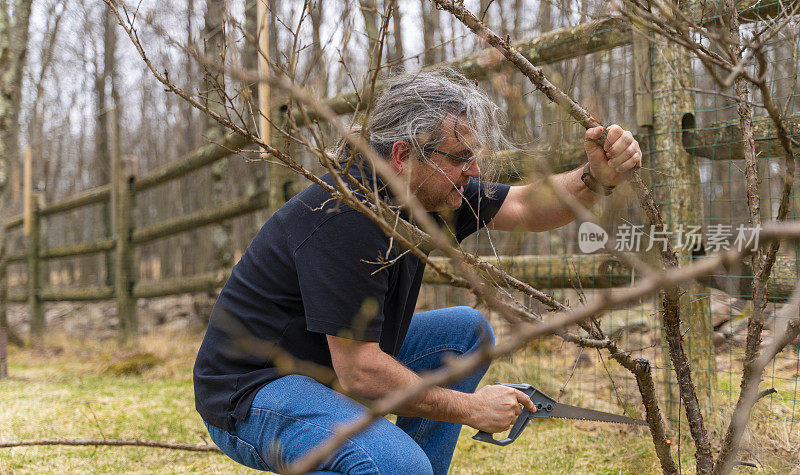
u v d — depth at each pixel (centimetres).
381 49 110
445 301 425
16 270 1465
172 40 118
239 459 183
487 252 299
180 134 1450
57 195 2202
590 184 172
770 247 134
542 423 299
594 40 209
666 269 150
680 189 266
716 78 107
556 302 139
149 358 523
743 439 180
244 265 183
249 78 72
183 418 333
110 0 124
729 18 146
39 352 673
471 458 259
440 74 174
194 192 1052
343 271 160
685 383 153
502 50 142
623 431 266
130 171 669
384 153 163
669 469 160
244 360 176
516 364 332
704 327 258
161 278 1137
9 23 609
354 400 168
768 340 209
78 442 262
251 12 324
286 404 164
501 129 162
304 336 174
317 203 168
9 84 616
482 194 198
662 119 267
